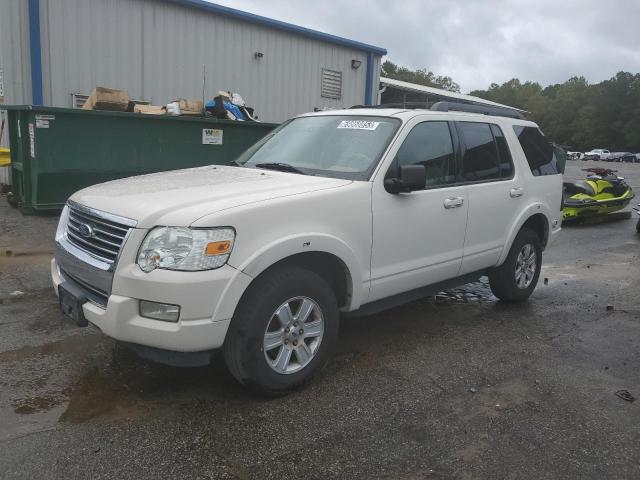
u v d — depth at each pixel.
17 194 9.54
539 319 5.67
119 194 3.72
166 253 3.21
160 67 12.84
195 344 3.26
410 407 3.69
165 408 3.53
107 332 3.34
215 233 3.25
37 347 4.36
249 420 3.43
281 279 3.58
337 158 4.46
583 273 7.87
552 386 4.09
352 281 4.03
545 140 6.42
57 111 8.35
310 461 3.04
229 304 3.31
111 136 8.90
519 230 5.84
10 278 6.12
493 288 5.98
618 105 90.81
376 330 5.16
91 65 11.82
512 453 3.20
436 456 3.14
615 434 3.44
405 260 4.46
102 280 3.38
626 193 13.23
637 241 10.75
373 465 3.03
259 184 3.90
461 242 5.00
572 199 12.40
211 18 13.53
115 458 2.99
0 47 10.73
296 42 15.49
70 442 3.12
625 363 4.58
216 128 9.88
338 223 3.88
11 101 10.98
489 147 5.44
